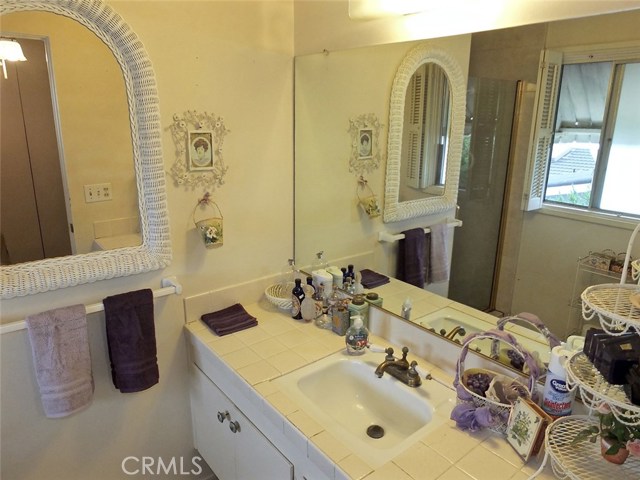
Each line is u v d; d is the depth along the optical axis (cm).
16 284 135
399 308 162
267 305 193
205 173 167
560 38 110
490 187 131
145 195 155
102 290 153
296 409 128
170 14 149
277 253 198
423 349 152
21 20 129
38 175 138
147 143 151
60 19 133
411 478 102
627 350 81
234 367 148
